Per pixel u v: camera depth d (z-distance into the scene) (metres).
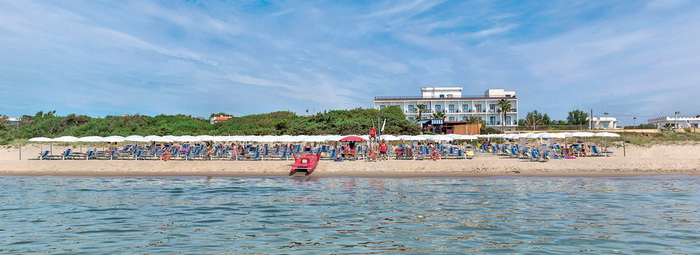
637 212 11.22
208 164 24.19
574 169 21.50
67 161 25.05
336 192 15.35
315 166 22.72
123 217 10.80
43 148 35.62
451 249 7.76
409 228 9.45
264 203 12.93
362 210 11.67
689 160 22.98
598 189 15.78
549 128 66.56
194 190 16.00
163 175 21.53
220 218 10.65
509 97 73.88
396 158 27.22
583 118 82.06
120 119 55.28
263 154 26.88
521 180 18.88
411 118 73.56
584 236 8.68
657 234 8.82
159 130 51.28
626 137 43.22
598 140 41.44
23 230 9.31
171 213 11.34
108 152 27.53
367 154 27.05
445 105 74.50
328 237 8.67
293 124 54.84
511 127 70.06
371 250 7.71
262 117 64.44
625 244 8.06
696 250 7.64
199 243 8.23
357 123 49.69
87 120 56.22
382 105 75.00
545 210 11.57
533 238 8.54
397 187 16.73
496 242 8.23
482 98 74.12
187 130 54.12
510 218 10.51
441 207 12.10
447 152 27.81
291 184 17.94
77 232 9.14
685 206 12.05
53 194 14.91
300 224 9.91
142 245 8.09
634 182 17.86
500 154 30.36
